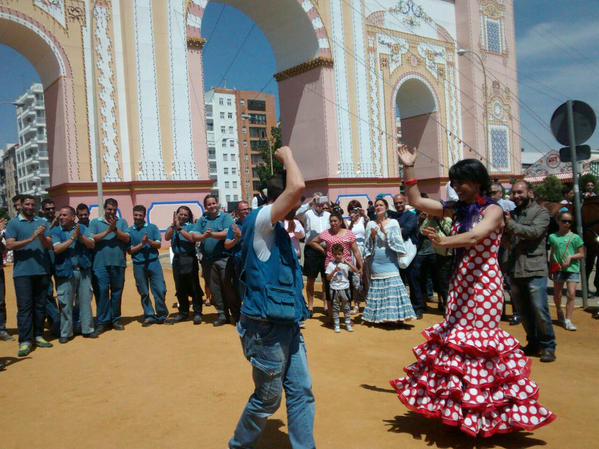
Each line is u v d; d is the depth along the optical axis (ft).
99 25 61.26
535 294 19.83
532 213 20.08
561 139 28.14
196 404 16.61
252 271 11.63
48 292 26.81
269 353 11.44
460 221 13.83
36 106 269.03
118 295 28.12
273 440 13.94
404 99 98.68
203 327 27.94
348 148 81.00
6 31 58.34
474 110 96.73
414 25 91.56
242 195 304.09
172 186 63.77
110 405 16.92
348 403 16.16
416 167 98.27
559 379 17.83
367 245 27.20
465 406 12.51
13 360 22.75
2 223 27.04
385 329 26.35
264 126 313.94
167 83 64.34
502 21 102.32
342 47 81.10
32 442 14.43
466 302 13.32
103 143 61.05
